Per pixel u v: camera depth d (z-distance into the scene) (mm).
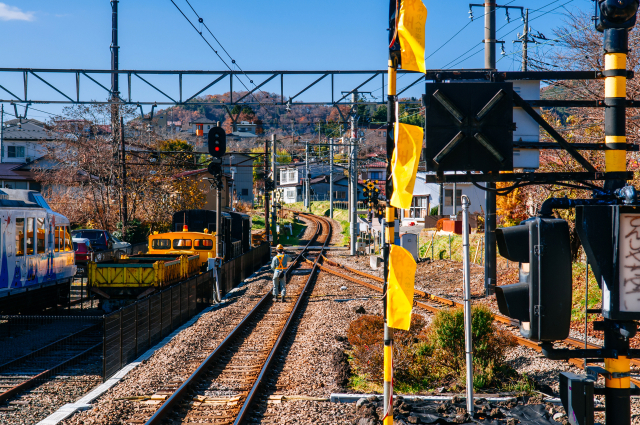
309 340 13180
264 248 37344
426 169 4391
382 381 9742
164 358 11344
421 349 10289
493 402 8242
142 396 8688
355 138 42250
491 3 17344
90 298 19703
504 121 4352
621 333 3812
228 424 7488
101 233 27078
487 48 17422
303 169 102750
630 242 3725
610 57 4164
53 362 11523
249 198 90875
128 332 11016
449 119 4355
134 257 20031
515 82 5910
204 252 23047
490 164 4359
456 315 10305
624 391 3926
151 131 41688
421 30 4617
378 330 11742
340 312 17250
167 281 17984
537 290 3795
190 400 8648
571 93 19203
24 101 17703
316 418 7699
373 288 23562
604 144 4238
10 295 15156
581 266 18766
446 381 9750
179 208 42750
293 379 9891
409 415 7605
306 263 37219
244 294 21953
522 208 31438
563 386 4066
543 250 3779
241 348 12609
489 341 10211
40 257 17031
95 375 10430
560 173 4320
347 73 17797
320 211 89438
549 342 3922
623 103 4160
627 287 3729
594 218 3793
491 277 18688
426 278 25984
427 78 4586
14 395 9164
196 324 15297
